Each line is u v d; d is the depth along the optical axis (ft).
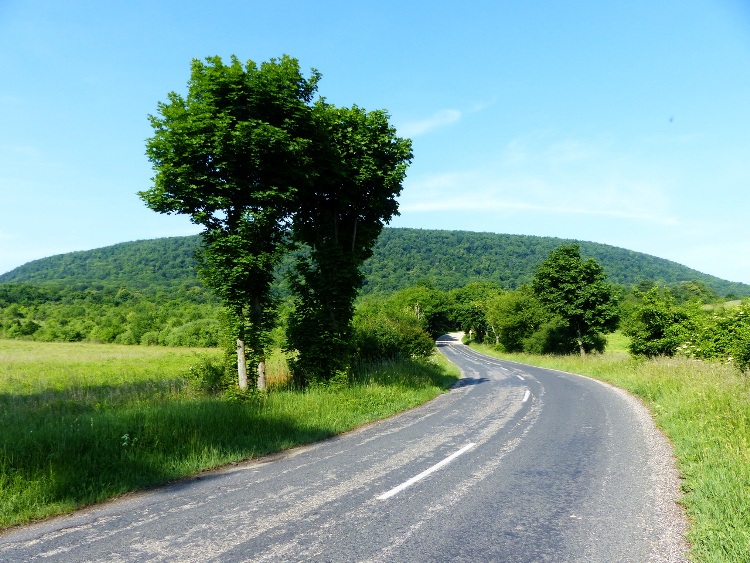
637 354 87.20
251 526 15.47
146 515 16.96
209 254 40.50
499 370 103.50
